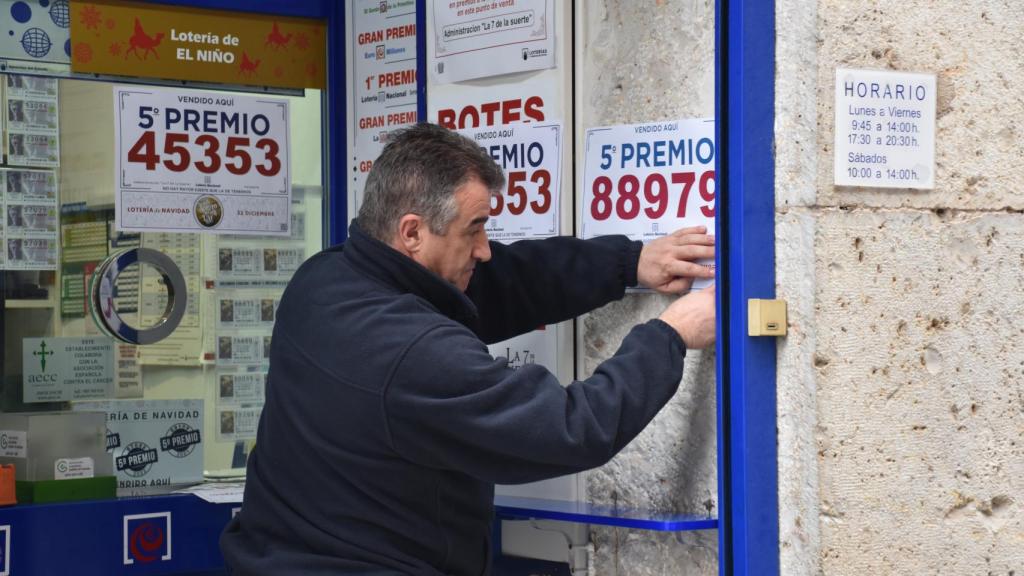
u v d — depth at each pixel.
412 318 2.45
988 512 2.65
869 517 2.54
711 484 2.76
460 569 2.62
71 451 3.48
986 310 2.65
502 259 2.91
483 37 3.16
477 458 2.42
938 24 2.61
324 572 2.50
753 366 2.55
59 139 3.48
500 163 3.14
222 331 3.69
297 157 3.78
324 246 3.81
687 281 2.78
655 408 2.50
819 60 2.52
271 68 3.73
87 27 3.51
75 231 3.50
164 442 3.62
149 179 3.59
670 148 2.83
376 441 2.45
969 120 2.64
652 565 2.90
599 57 2.99
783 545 2.57
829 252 2.52
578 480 3.06
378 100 3.66
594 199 2.97
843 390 2.52
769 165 2.56
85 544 3.43
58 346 3.48
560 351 3.05
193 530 3.56
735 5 2.54
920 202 2.60
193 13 3.63
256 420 3.74
